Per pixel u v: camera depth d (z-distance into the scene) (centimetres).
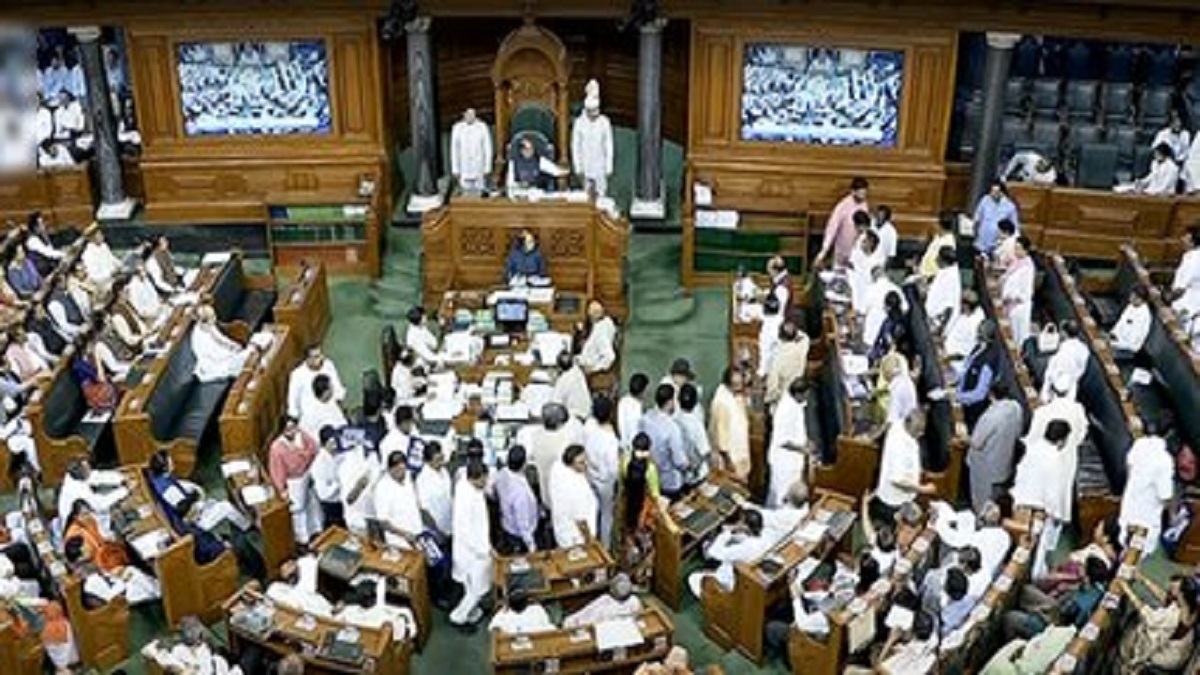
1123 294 1958
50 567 1428
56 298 1850
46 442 1645
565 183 2091
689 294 2097
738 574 1426
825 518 1491
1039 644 1310
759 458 1656
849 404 1647
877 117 2078
